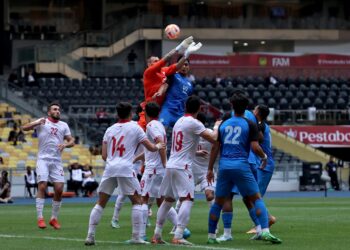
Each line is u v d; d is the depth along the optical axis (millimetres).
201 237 39469
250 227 45156
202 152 42188
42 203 45125
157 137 36812
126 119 34969
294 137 114438
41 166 45188
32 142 103062
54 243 36094
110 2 142375
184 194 35469
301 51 146500
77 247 34188
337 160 111562
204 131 35406
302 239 38156
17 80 123062
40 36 138500
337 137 115750
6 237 39312
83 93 119938
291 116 117875
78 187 91000
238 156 35062
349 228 44344
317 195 90375
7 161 97938
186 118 35688
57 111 45969
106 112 113375
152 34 136875
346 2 147250
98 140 106750
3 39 135875
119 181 34688
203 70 132375
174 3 142250
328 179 88188
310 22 144125
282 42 146875
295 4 145250
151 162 39281
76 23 141750
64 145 45719
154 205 67062
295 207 65375
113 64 129000
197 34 140125
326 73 135375
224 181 35344
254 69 133625
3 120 108250
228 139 35094
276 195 90938
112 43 134125
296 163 107438
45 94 118688
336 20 145000
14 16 139250
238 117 35344
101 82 123000
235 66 133125
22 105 114250
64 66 128000
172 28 45469
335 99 126938
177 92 41438
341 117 119062
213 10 142125
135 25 136625
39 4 139875
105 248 33594
